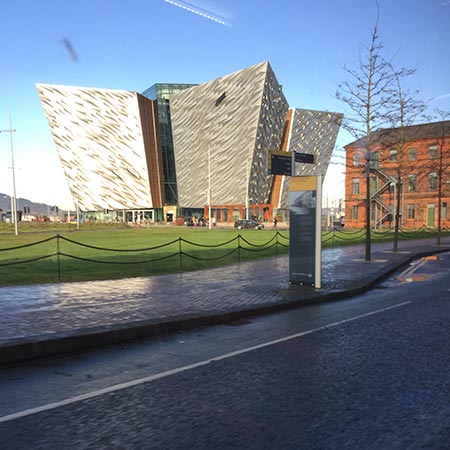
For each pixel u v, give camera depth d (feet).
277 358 16.98
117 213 306.14
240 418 11.48
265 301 28.19
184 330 22.56
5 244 86.94
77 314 23.82
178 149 274.36
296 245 35.22
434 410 11.84
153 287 34.19
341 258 56.95
